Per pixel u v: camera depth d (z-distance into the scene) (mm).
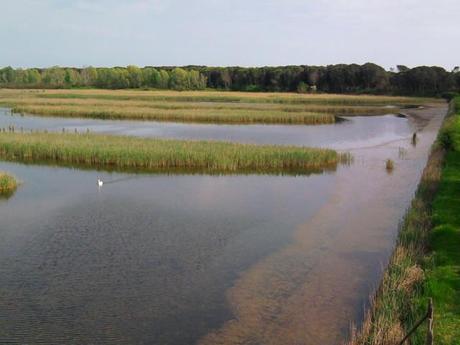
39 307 13383
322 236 19172
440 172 26016
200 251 17516
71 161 34094
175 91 140375
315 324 12344
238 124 61812
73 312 13117
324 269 15852
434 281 12641
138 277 15281
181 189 26953
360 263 16344
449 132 37406
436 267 13703
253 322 12531
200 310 13203
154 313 13062
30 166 32875
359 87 141750
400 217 21703
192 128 56031
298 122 64062
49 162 34094
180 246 18000
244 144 37844
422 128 58875
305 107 82062
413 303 11898
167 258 16844
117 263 16375
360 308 13125
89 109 70750
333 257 16906
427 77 132125
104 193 25906
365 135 52062
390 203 24219
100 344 11625
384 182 29172
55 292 14258
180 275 15453
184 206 23484
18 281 14961
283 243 18375
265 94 123938
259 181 29281
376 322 11102
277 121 63938
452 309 11469
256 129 56188
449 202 19984
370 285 14578
